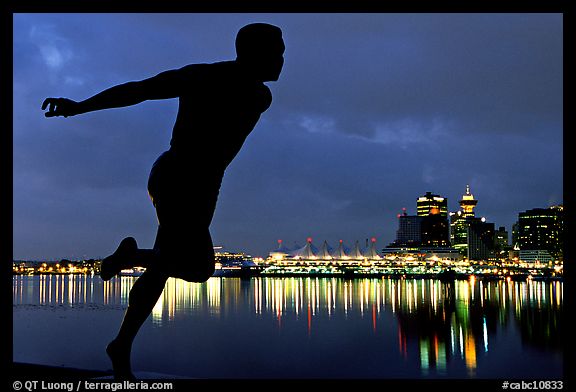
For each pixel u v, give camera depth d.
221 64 3.73
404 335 60.56
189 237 3.63
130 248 3.63
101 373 4.53
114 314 78.88
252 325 67.75
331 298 119.75
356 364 43.00
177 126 3.71
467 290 160.62
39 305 96.31
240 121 3.72
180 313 81.50
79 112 3.45
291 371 39.19
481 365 42.91
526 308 94.44
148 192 3.82
